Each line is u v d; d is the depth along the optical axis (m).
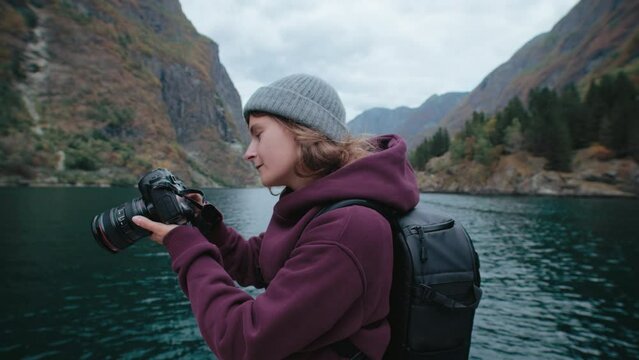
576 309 11.44
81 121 126.06
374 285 0.93
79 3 163.50
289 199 1.10
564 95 111.50
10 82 122.44
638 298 12.59
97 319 10.31
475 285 1.08
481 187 98.62
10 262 17.03
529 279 15.17
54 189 78.06
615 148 85.62
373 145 1.35
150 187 1.16
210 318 0.93
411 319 1.00
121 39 168.88
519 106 117.50
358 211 0.95
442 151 143.62
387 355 1.08
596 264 18.20
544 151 93.06
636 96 97.19
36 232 24.83
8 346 8.58
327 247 0.90
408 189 1.10
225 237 1.53
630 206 56.66
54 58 136.62
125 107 141.12
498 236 27.73
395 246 1.06
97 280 14.44
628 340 9.15
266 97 1.12
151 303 11.75
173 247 1.07
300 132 1.08
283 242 1.06
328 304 0.86
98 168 108.81
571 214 44.88
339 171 1.05
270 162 1.12
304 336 0.86
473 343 8.90
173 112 182.62
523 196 85.81
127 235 1.18
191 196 1.42
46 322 10.06
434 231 1.07
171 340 8.93
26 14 137.88
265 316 0.86
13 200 48.41
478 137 114.12
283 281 0.91
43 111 121.19
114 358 8.01
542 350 8.58
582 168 86.06
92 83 138.50
